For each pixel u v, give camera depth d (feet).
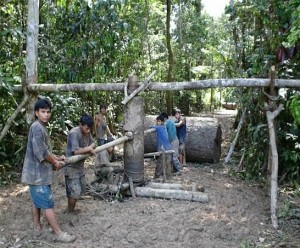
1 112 23.94
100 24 26.32
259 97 24.50
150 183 20.01
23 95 22.94
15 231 14.93
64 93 29.40
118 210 16.99
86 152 15.62
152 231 14.99
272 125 17.65
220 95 66.13
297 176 22.76
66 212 16.58
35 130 13.38
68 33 27.43
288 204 18.06
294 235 15.23
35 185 13.69
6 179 21.93
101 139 26.03
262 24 24.02
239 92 27.71
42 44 26.09
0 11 23.65
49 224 15.23
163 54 48.67
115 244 14.05
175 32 51.26
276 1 20.47
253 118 25.98
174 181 21.95
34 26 21.89
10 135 24.32
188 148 27.32
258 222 16.33
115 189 18.44
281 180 22.71
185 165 26.86
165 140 22.56
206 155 27.12
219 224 15.72
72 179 15.84
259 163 23.71
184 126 26.43
